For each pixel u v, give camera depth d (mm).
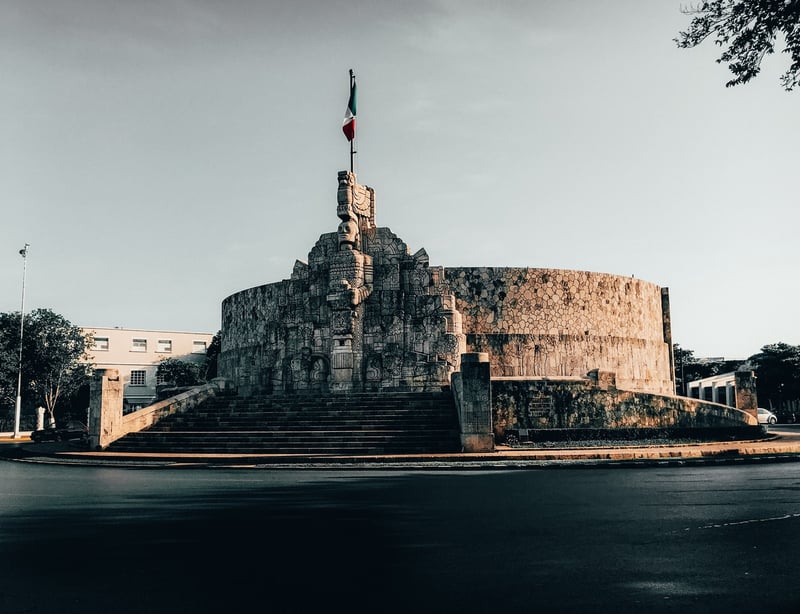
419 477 19953
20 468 24953
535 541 10312
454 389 30172
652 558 9102
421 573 8484
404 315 36375
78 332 66375
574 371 40812
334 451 26609
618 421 29953
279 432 28812
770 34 13922
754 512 12617
